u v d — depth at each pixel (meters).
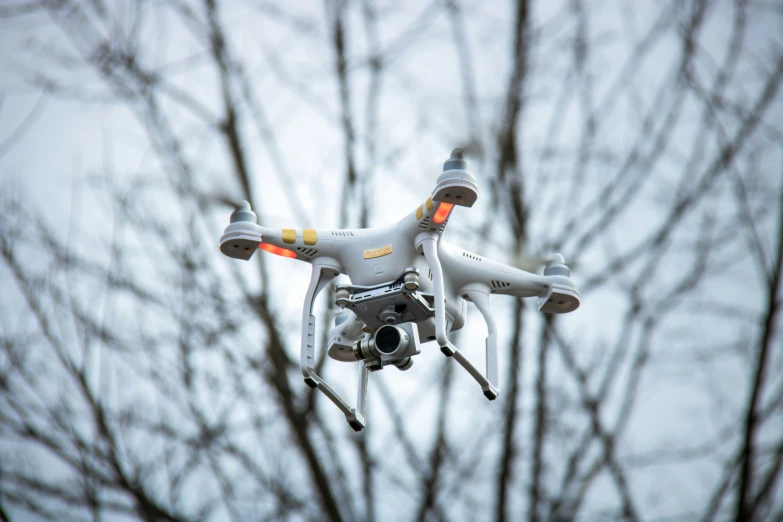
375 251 6.05
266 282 15.15
